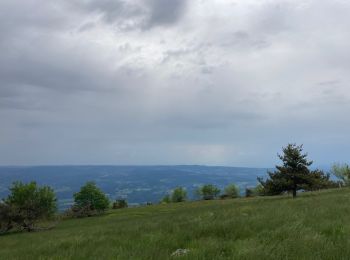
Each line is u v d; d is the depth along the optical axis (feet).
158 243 36.55
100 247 36.73
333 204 65.21
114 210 285.84
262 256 26.99
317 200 84.12
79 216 250.98
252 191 318.86
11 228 176.86
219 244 32.50
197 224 47.14
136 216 191.93
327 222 41.19
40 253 40.47
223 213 64.59
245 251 28.53
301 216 48.60
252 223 43.86
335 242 30.78
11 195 214.69
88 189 260.62
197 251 29.86
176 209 218.38
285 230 36.60
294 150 166.09
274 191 167.63
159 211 219.41
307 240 31.32
